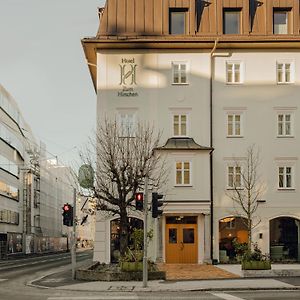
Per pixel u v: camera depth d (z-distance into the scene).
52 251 97.06
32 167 85.44
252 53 38.41
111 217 36.44
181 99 37.91
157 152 36.25
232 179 37.47
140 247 29.03
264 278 25.14
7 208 68.81
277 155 37.69
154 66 38.06
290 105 38.06
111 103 37.62
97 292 20.83
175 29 38.72
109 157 31.34
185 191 36.41
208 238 36.31
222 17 38.56
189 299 17.48
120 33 38.06
